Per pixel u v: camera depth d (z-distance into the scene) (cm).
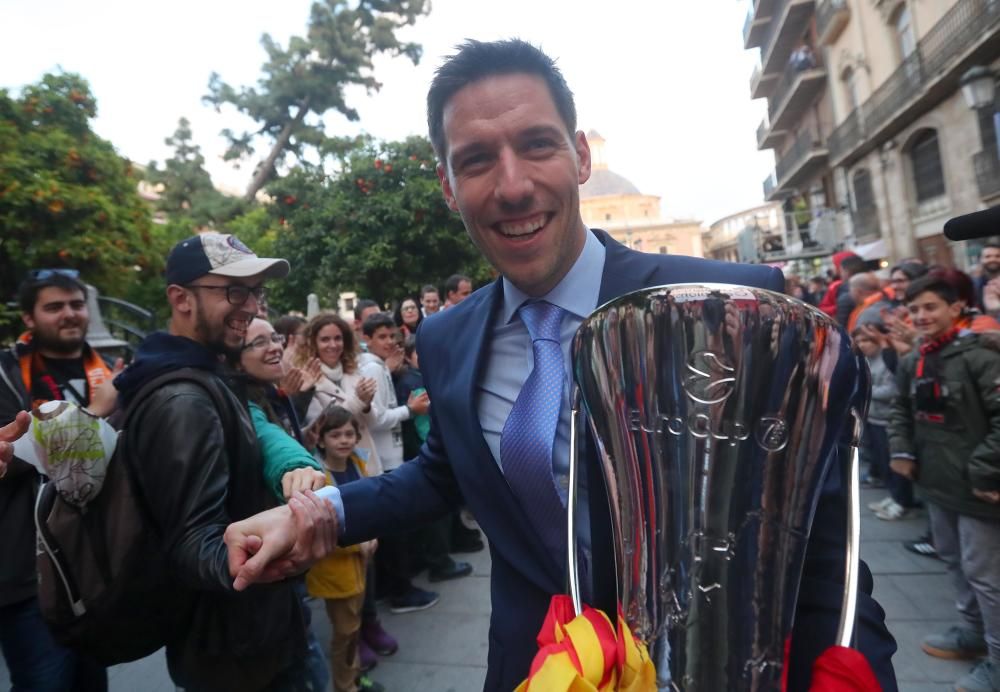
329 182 1124
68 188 743
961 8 1189
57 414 126
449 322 121
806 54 2100
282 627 151
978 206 1279
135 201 863
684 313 65
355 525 112
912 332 287
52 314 225
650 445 69
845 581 69
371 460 323
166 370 138
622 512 74
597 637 70
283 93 1628
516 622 102
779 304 64
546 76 100
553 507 99
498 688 103
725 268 99
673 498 68
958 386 242
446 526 386
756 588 65
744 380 64
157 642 143
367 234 1038
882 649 76
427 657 296
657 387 68
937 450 251
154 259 864
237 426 142
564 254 102
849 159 1886
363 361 368
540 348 104
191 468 126
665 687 67
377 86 1705
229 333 155
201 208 1659
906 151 1566
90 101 837
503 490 102
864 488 498
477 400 111
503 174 96
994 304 418
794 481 65
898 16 1532
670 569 68
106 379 237
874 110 1605
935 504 257
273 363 203
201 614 143
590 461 91
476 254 1075
